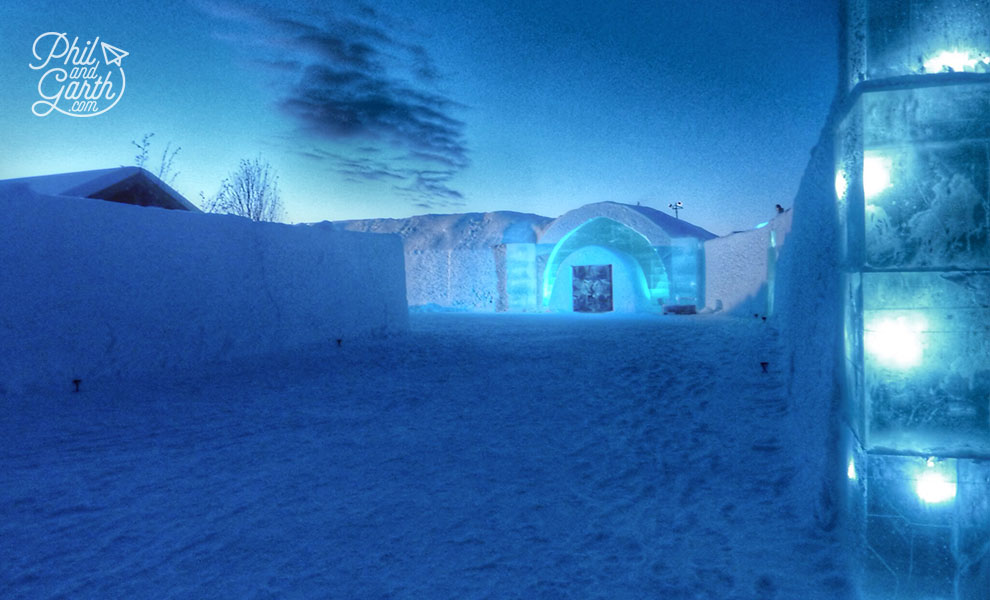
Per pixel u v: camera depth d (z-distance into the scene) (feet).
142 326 25.66
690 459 17.21
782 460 16.34
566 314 70.03
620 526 12.73
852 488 9.47
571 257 74.84
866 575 8.63
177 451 17.33
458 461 17.13
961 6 8.11
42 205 22.43
